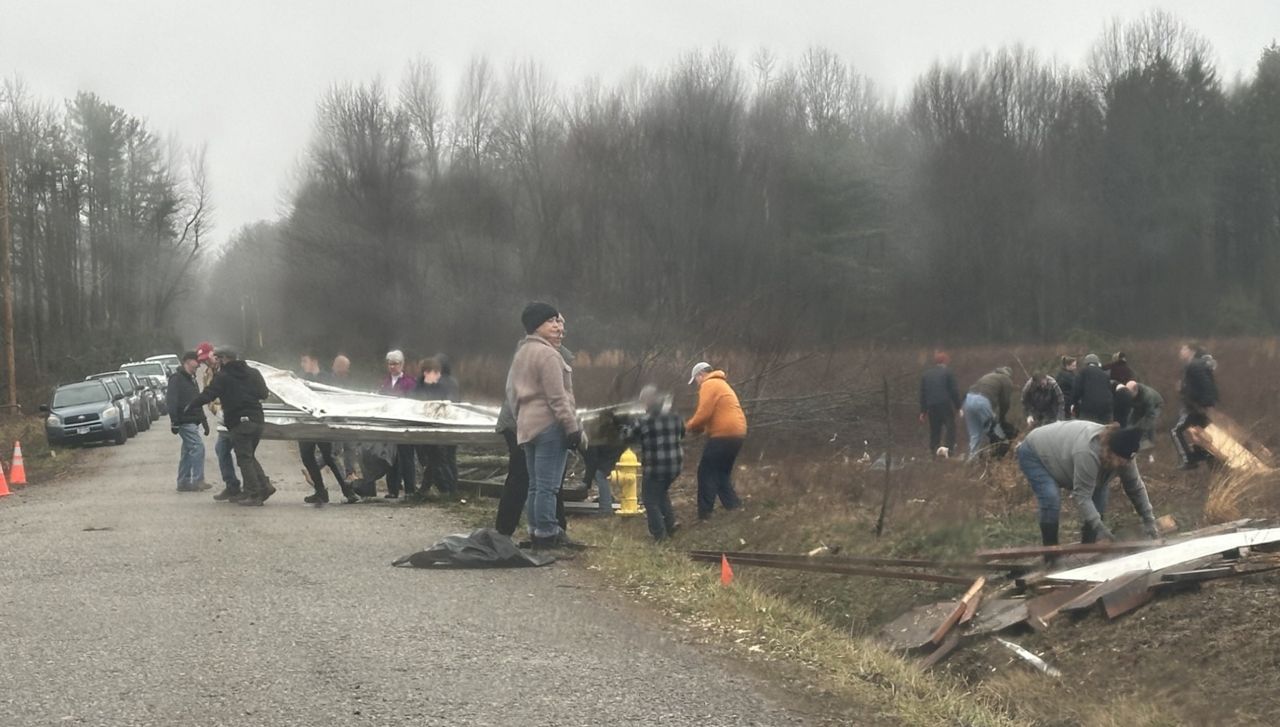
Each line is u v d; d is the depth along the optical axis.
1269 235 46.16
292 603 8.04
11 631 7.30
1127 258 43.66
